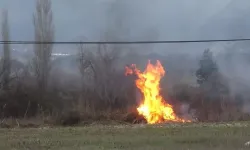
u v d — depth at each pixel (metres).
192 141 49.69
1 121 101.81
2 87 125.19
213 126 75.81
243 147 43.34
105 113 108.69
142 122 104.31
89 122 101.19
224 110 118.31
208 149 42.25
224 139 49.47
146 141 50.31
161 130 69.00
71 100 123.62
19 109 119.38
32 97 122.56
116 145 48.12
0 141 56.09
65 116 101.38
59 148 46.84
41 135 66.25
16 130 79.75
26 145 51.00
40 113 114.94
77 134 66.25
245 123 85.44
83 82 129.38
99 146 47.38
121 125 91.25
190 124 85.62
